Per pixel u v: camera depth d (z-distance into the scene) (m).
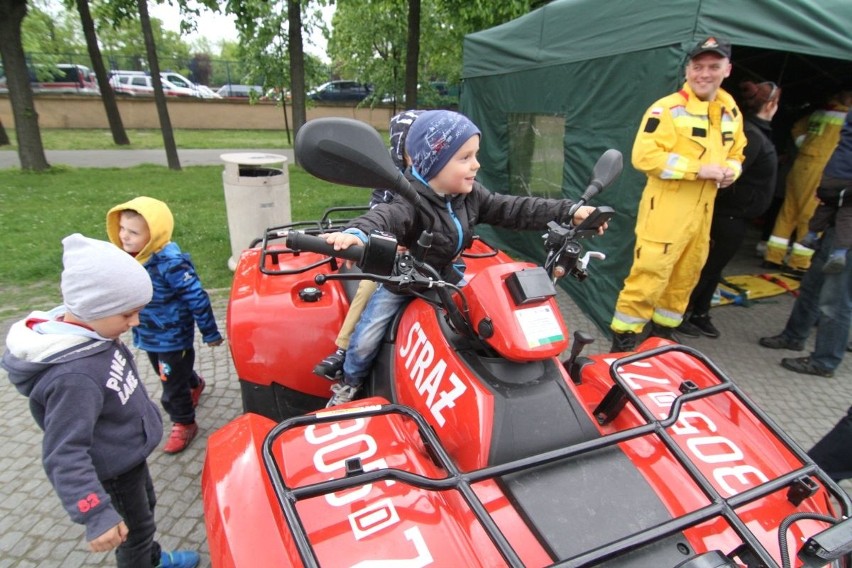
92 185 11.12
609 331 4.83
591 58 4.90
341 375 2.67
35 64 24.89
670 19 3.90
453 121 2.01
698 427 2.13
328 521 1.58
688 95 3.72
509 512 1.63
